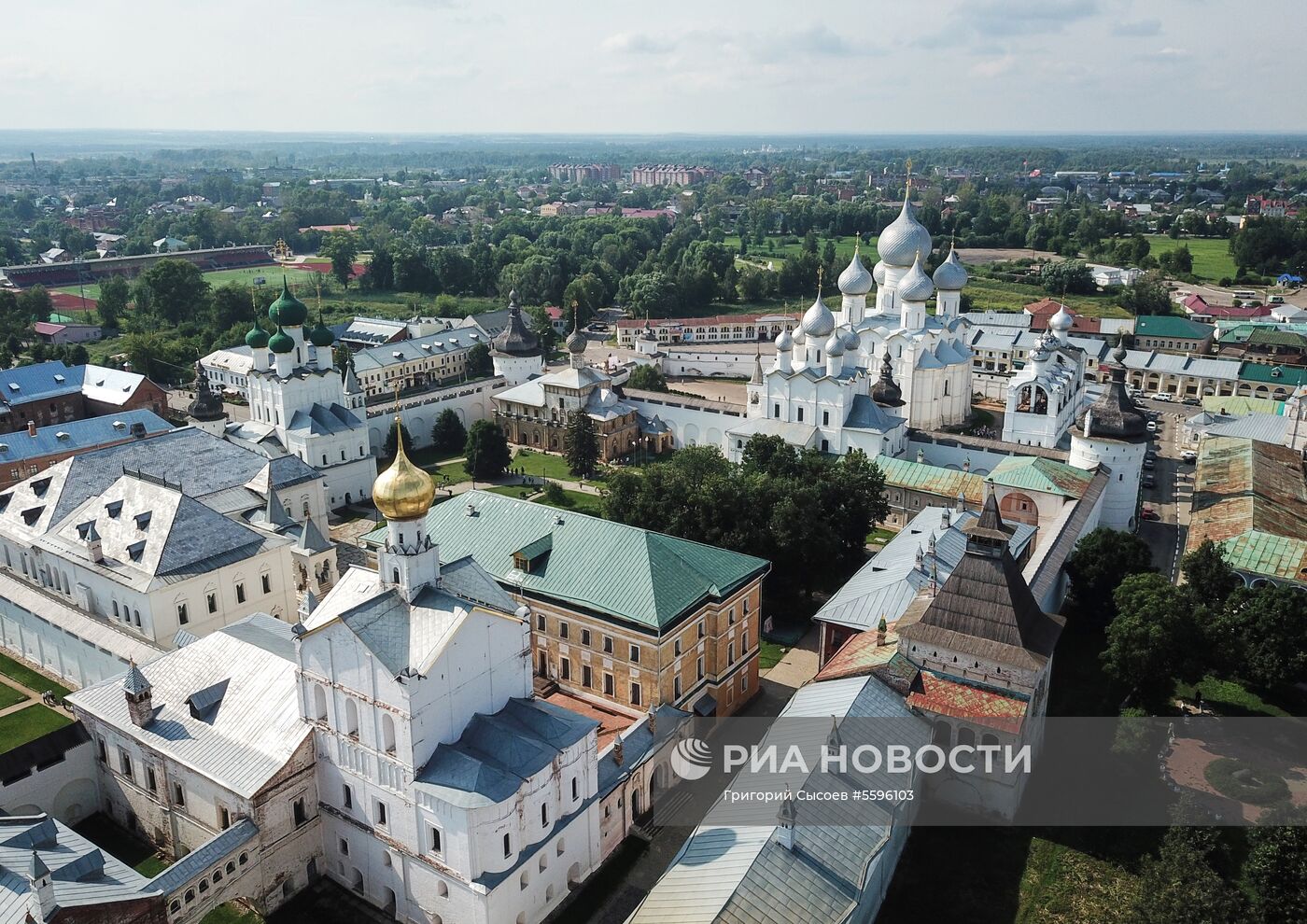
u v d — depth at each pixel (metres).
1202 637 88.94
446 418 188.12
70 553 108.69
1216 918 57.78
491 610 70.25
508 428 196.75
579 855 73.81
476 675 70.06
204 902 66.62
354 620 67.06
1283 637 93.75
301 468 135.38
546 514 100.88
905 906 70.00
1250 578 112.88
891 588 96.69
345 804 72.06
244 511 122.31
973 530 81.75
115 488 113.38
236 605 109.25
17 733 94.19
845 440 159.50
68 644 101.88
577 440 172.62
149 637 101.38
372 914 71.62
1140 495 159.88
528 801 67.19
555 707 75.50
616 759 78.81
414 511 68.50
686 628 90.50
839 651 91.44
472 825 63.53
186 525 106.69
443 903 67.50
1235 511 128.00
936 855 75.12
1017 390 175.00
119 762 80.81
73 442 159.25
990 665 78.88
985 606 80.75
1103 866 73.50
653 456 186.88
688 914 59.50
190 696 78.12
